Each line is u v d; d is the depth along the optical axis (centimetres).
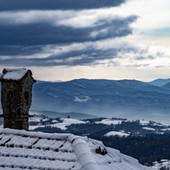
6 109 2855
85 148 2330
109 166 2308
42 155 2342
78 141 2386
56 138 2456
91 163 2198
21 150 2411
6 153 2395
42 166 2266
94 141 2595
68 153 2327
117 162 2455
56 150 2369
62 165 2242
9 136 2523
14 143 2462
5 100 2855
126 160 2630
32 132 2533
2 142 2480
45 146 2405
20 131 2547
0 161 2344
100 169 2178
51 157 2317
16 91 2839
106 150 2519
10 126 2844
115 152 2642
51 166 2250
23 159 2342
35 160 2323
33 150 2397
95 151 2400
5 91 2858
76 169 2195
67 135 2459
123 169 2383
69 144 2397
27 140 2478
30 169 2273
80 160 2248
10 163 2323
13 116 2839
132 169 2469
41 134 2498
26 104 2892
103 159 2342
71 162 2256
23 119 2861
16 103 2839
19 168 2288
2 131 2566
